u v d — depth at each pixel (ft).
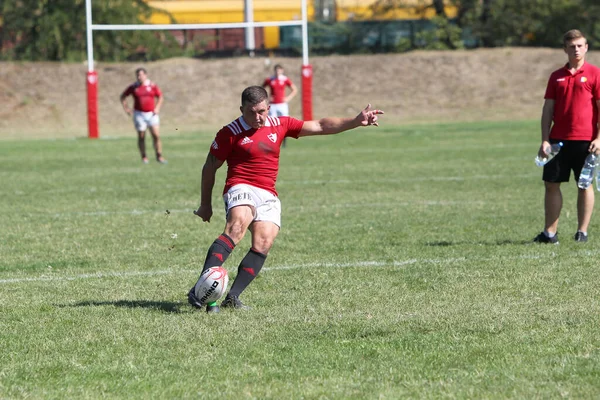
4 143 331.77
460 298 83.76
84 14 493.77
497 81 469.98
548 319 74.79
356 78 476.95
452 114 437.58
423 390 57.67
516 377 59.93
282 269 100.53
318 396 56.90
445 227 129.80
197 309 80.79
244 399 56.65
